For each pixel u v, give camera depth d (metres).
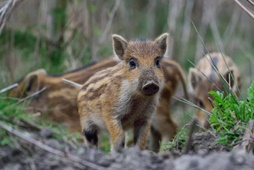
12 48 13.91
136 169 6.64
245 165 6.40
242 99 8.73
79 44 14.57
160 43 9.34
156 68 8.73
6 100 9.02
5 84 12.73
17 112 7.72
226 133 7.91
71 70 13.45
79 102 9.45
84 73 12.51
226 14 19.72
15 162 6.98
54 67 14.57
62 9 14.80
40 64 14.52
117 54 9.22
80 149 7.08
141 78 8.53
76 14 14.73
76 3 14.67
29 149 7.05
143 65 8.65
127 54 8.88
